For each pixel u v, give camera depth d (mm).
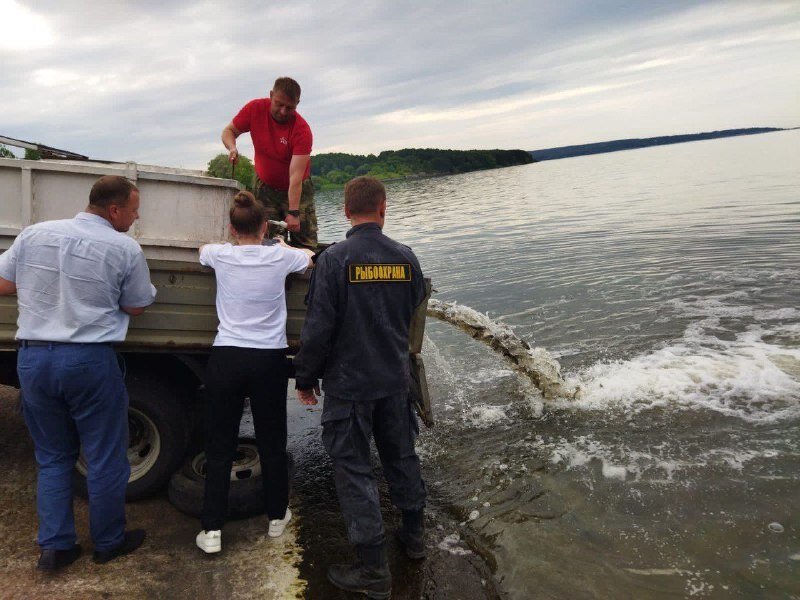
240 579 3090
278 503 3385
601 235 15742
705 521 3598
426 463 4527
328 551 3359
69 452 3100
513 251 14477
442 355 7066
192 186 3713
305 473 4371
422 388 3541
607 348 6820
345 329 2969
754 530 3482
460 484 4199
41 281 2881
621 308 8383
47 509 3027
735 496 3836
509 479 4227
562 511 3795
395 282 3031
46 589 2930
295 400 5918
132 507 3703
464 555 3375
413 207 33656
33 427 3029
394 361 3055
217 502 3232
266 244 3543
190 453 3885
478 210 28516
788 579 3080
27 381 2893
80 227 2984
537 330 7723
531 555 3369
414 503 3248
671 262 11172
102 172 3543
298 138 4688
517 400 5652
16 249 2922
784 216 15492
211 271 3432
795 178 27953
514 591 3074
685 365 6102
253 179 5086
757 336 6848
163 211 3695
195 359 3615
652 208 21547
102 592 2930
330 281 2920
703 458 4344
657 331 7262
